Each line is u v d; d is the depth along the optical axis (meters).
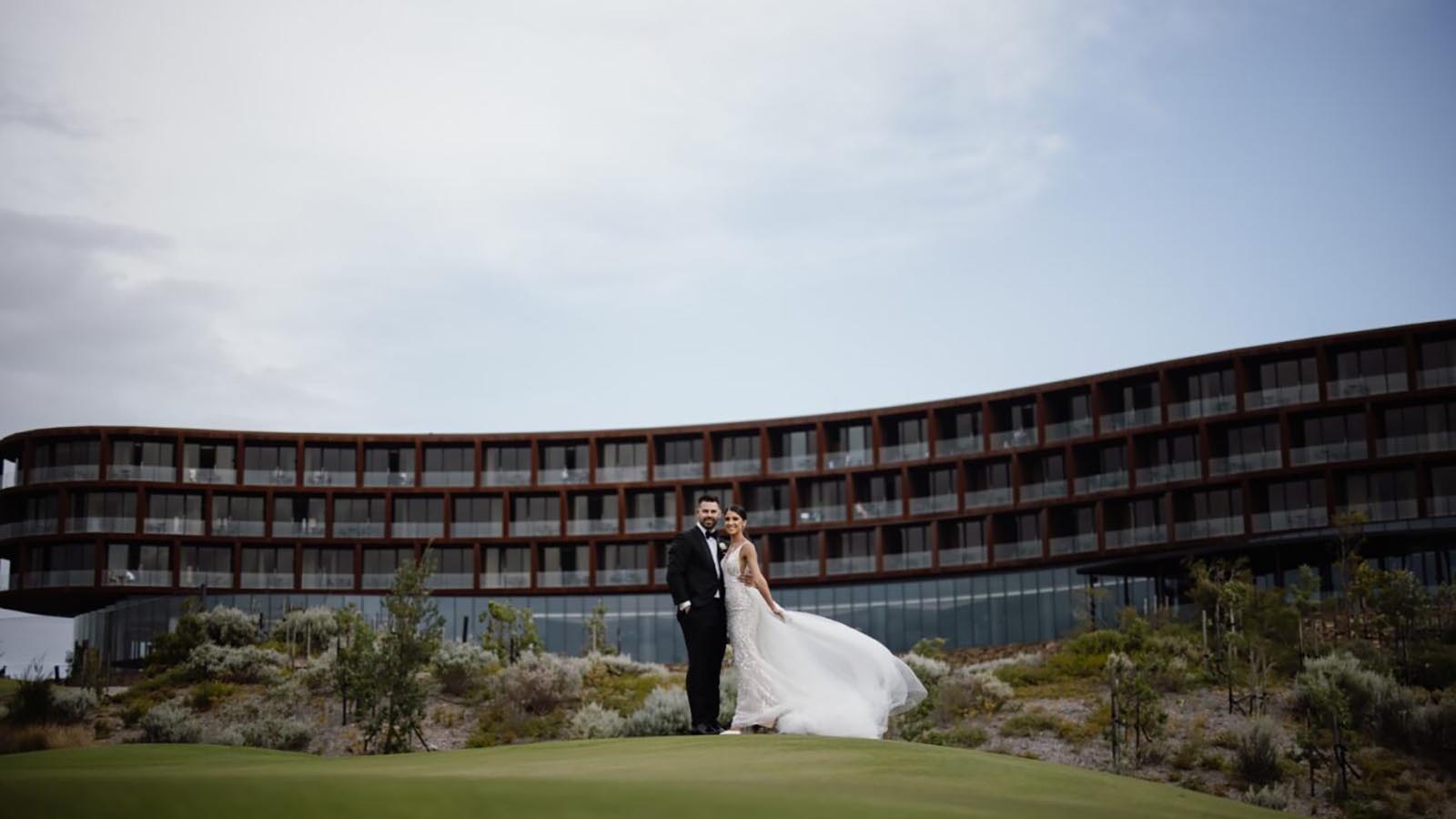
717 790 9.80
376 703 38.38
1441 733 33.38
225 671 47.69
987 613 67.50
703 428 76.50
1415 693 36.41
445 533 76.62
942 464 71.81
